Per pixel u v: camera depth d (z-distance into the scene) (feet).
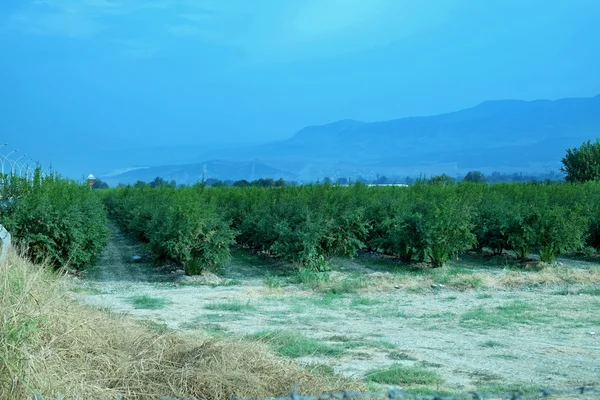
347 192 74.84
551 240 61.41
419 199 70.74
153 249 61.16
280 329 31.09
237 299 43.21
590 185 90.89
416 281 49.90
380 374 23.21
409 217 61.05
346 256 67.51
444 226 59.67
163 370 17.74
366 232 63.05
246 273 59.31
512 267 61.26
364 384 19.61
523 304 41.45
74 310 20.22
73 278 51.90
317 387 18.02
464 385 22.35
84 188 79.82
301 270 52.95
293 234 57.93
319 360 25.67
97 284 51.24
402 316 37.27
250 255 70.49
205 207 59.52
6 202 53.42
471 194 73.10
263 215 69.51
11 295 17.33
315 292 47.06
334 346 28.48
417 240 60.49
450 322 35.45
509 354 27.66
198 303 41.34
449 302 42.78
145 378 17.33
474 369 24.94
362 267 61.77
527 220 62.49
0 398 14.43
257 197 80.33
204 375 17.22
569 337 31.55
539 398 20.80
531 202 68.90
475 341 30.42
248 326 33.12
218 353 18.63
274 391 17.53
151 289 48.98
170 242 54.39
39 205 52.37
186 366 17.78
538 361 26.43
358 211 63.26
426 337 31.30
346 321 35.50
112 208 136.56
